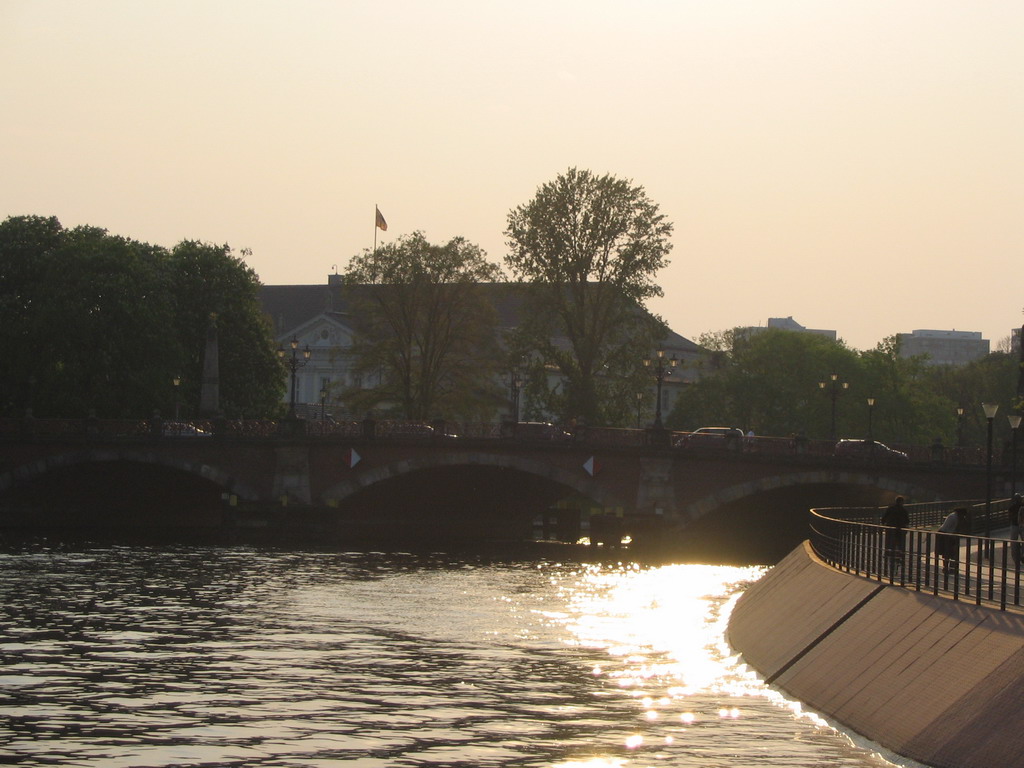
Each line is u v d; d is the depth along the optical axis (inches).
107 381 4347.9
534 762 1318.9
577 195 4596.5
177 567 3041.3
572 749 1368.1
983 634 1242.6
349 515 4259.4
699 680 1740.9
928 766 1149.7
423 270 4704.7
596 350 4579.2
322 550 3572.8
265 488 4001.0
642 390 4559.5
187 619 2247.8
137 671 1780.3
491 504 4557.1
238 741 1403.8
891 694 1317.7
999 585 1578.5
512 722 1496.1
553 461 3927.2
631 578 3083.2
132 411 4347.9
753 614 2123.5
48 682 1699.1
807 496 4045.3
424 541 4052.7
